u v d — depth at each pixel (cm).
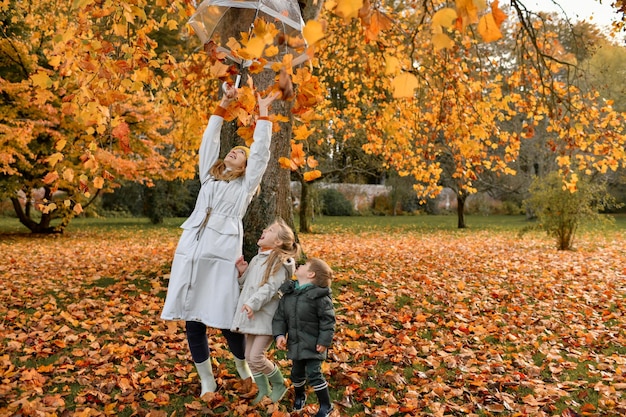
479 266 952
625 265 1016
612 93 2191
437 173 943
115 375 388
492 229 2319
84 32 447
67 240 1638
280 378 346
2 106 1351
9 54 1398
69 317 530
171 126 1656
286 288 333
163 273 758
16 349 442
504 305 657
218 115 370
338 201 3353
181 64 601
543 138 2423
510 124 2395
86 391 357
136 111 1530
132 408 339
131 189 2852
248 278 338
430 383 388
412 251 1208
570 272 920
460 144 850
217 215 343
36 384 364
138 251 1173
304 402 347
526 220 2905
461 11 199
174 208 2933
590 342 503
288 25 367
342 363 425
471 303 660
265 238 342
